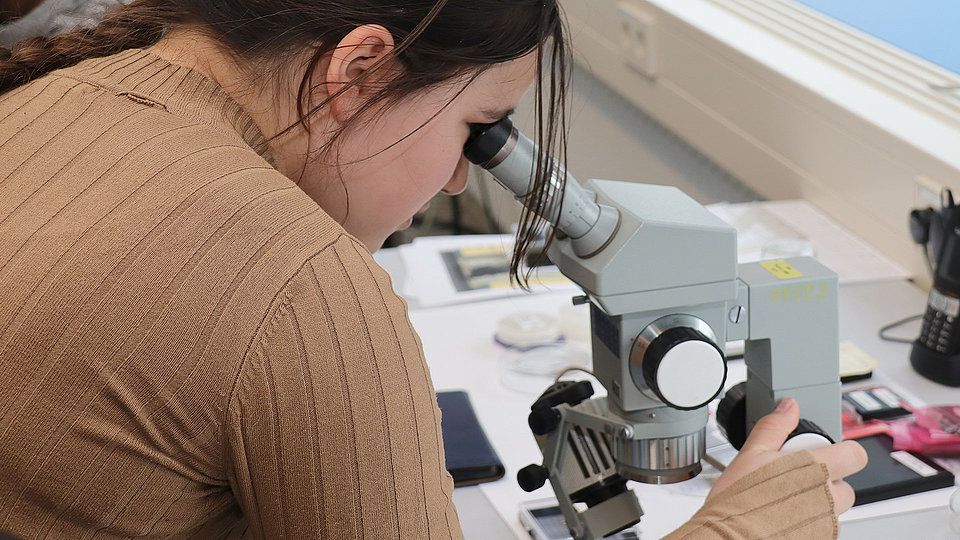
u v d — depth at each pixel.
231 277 0.70
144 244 0.70
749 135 1.85
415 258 1.56
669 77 2.14
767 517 0.82
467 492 1.09
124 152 0.73
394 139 0.79
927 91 1.52
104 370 0.69
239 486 0.72
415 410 0.72
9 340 0.69
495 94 0.81
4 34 0.89
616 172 2.32
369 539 0.71
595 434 0.98
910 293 1.37
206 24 0.79
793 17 1.91
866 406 1.14
